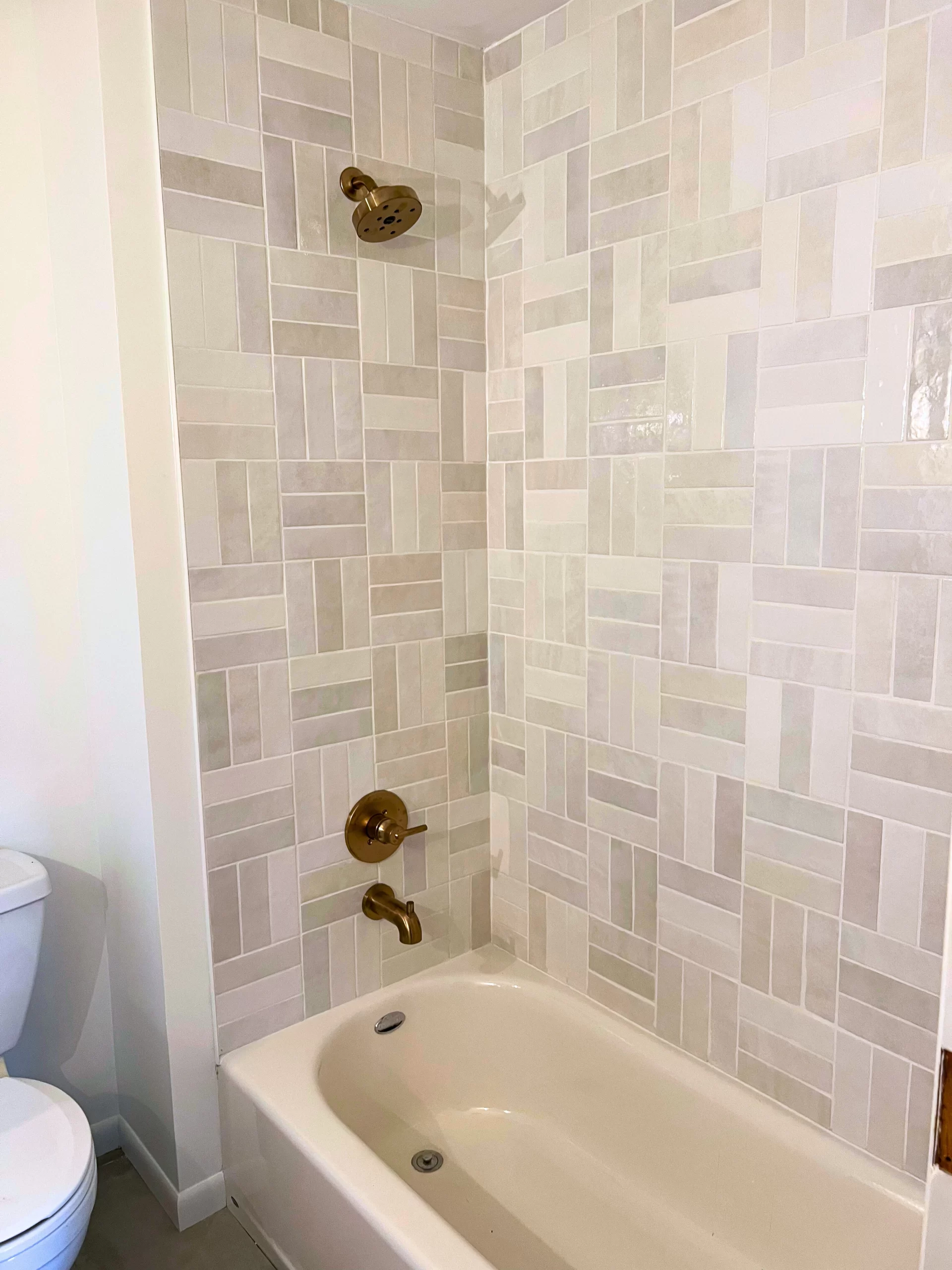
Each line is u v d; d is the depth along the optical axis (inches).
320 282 69.4
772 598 59.9
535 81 72.7
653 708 69.1
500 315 78.5
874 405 53.3
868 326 53.1
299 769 72.7
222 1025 71.1
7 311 68.8
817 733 58.4
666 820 69.1
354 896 77.3
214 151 63.2
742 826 63.7
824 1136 60.9
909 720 53.7
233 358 65.6
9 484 70.4
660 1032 71.8
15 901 65.1
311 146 67.9
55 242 68.7
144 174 60.4
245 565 67.9
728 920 65.5
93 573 70.4
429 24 72.4
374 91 70.9
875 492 53.8
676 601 66.2
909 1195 55.6
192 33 61.4
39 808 74.3
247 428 66.8
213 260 64.0
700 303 62.1
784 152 56.3
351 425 72.4
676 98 62.1
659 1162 69.6
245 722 69.3
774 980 63.0
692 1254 64.5
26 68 67.4
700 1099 66.2
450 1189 72.0
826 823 58.6
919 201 50.3
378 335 73.2
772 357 58.2
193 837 68.0
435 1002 80.7
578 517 73.2
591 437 71.2
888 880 55.7
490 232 78.6
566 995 78.2
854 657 55.9
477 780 85.0
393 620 76.9
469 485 80.7
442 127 75.2
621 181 66.6
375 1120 77.1
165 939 67.7
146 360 61.9
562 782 78.0
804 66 54.8
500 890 86.1
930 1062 54.9
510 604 81.2
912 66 49.9
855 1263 57.8
